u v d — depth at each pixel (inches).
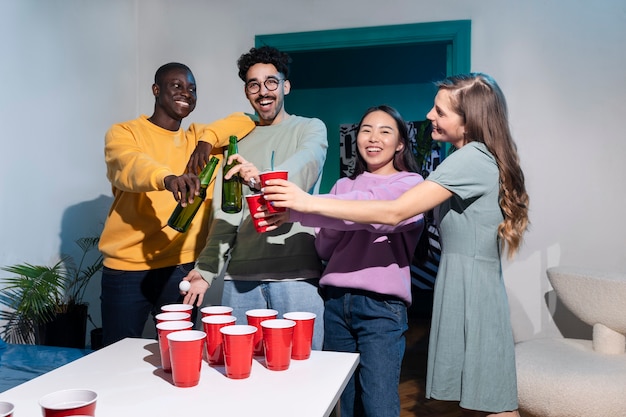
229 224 76.9
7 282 111.3
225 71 151.6
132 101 154.9
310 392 44.8
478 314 63.3
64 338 118.6
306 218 62.4
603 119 134.3
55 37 125.4
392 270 72.3
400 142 78.5
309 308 77.6
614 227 134.3
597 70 134.3
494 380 63.3
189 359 45.2
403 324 73.8
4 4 111.3
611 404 95.1
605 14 133.5
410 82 233.1
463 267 64.2
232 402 42.7
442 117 67.4
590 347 114.4
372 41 143.6
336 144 239.5
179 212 67.3
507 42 137.6
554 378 99.0
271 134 81.1
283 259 77.4
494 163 64.2
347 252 73.3
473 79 65.9
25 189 117.5
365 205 60.3
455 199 64.4
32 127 119.3
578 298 112.7
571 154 135.9
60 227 128.3
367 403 71.1
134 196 86.4
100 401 42.9
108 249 87.7
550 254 137.0
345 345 75.2
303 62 240.4
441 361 64.4
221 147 81.2
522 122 137.5
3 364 84.4
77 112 133.2
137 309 88.0
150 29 155.9
